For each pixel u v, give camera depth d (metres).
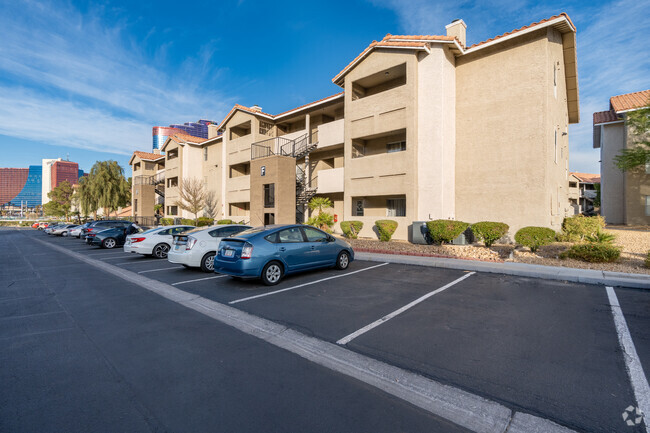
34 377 3.44
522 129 13.69
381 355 3.89
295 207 20.78
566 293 6.46
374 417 2.71
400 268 9.38
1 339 4.52
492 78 14.61
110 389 3.19
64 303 6.41
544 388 3.11
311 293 6.79
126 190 47.00
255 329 4.86
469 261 9.66
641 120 17.30
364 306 5.83
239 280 8.30
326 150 21.38
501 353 3.87
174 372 3.54
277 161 19.83
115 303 6.40
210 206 30.70
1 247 19.83
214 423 2.64
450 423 2.63
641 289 6.66
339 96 19.36
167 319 5.37
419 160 15.27
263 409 2.84
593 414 2.71
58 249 18.20
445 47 14.91
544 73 13.24
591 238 11.83
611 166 23.47
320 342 4.32
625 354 3.80
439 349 4.02
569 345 4.06
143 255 14.31
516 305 5.72
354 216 18.31
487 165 14.61
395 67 16.05
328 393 3.10
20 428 2.60
